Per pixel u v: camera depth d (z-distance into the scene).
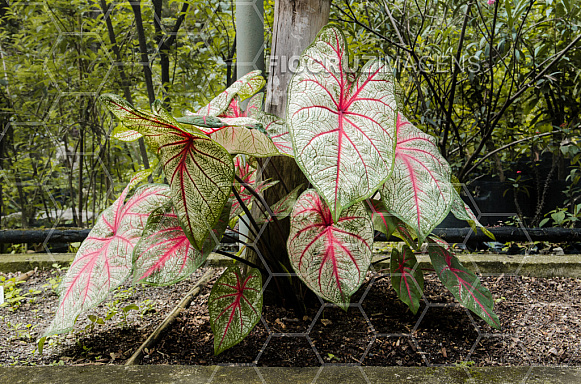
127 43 2.28
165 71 2.12
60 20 2.22
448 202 0.86
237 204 1.17
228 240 1.77
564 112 2.32
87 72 2.34
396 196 0.86
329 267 0.95
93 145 2.44
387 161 0.73
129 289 1.56
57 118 2.37
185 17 2.12
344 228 0.97
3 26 2.40
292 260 0.97
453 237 1.99
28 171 2.61
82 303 0.95
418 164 0.91
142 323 1.26
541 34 2.23
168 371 0.89
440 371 0.89
